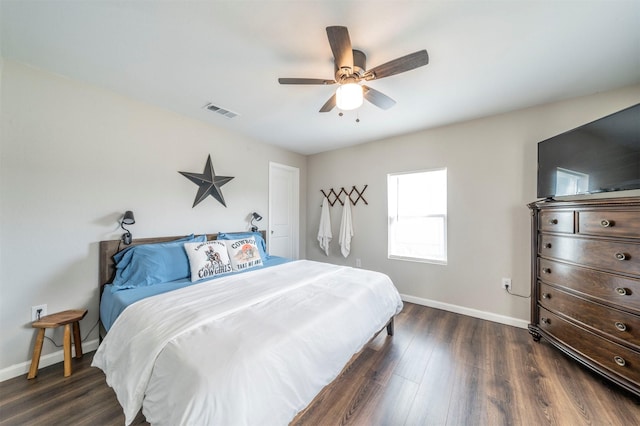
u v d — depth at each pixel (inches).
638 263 58.9
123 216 90.0
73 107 79.7
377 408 58.4
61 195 77.5
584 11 52.3
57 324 68.7
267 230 149.1
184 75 77.7
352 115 108.0
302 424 53.8
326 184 166.6
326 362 53.1
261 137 138.3
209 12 53.2
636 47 63.2
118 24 56.6
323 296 68.6
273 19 55.4
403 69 60.7
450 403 59.8
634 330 59.1
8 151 68.9
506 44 62.9
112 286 79.7
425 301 125.6
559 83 81.3
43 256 74.4
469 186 112.7
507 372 71.1
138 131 94.4
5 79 68.5
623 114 65.3
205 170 116.3
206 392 35.5
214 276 91.1
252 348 43.0
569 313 74.2
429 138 124.2
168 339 45.4
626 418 55.0
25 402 59.8
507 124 103.6
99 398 61.5
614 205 63.1
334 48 55.1
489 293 108.0
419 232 132.3
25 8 51.4
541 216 86.7
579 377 68.5
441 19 55.0
